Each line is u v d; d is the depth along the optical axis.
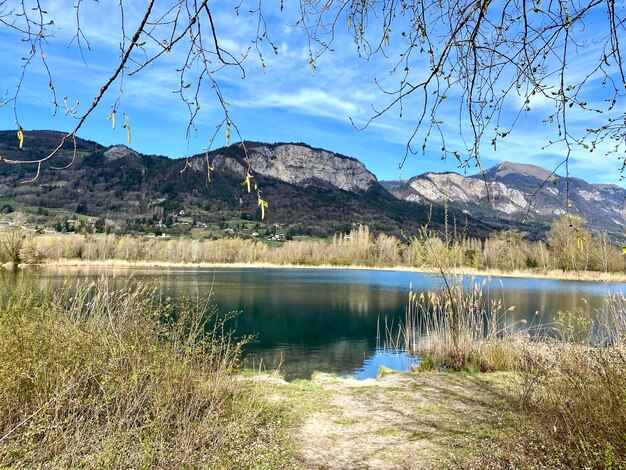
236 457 3.57
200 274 52.78
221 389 4.98
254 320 20.41
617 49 1.81
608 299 6.71
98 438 3.15
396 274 62.94
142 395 3.85
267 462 3.56
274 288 36.84
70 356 4.26
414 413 5.20
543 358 5.78
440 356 8.65
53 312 5.07
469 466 3.61
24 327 4.54
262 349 14.43
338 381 6.84
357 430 4.64
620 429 3.40
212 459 3.40
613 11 1.78
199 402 4.50
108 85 1.54
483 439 4.24
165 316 5.85
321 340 15.98
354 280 48.88
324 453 4.05
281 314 22.38
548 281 41.12
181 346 5.36
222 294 30.14
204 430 3.69
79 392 3.94
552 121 2.03
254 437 4.23
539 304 22.02
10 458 2.73
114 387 3.68
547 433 3.73
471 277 9.24
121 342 4.66
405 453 4.04
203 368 5.12
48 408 3.36
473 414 5.12
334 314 22.55
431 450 4.09
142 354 4.75
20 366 3.99
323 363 12.42
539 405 4.19
